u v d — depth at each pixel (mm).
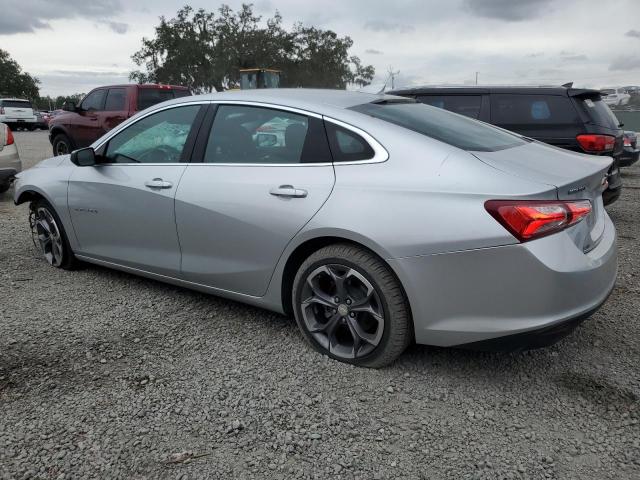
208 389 2785
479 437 2420
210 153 3455
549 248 2461
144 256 3836
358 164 2881
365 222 2732
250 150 3289
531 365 3027
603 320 3625
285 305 3275
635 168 12102
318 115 3084
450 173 2652
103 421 2520
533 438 2408
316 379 2877
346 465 2242
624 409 2617
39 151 15852
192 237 3471
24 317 3652
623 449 2332
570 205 2541
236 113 3410
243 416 2562
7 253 5125
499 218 2467
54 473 2189
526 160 2859
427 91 6625
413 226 2627
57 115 12172
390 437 2420
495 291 2525
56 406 2635
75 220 4238
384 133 2889
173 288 4199
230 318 3645
